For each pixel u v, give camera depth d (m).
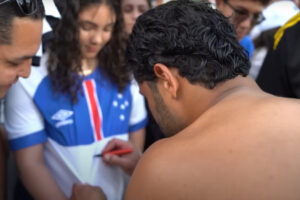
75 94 1.25
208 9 0.89
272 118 0.67
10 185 1.81
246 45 2.08
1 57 0.84
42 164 1.25
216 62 0.81
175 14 0.86
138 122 1.43
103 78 1.33
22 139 1.22
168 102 0.87
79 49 1.28
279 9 2.31
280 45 1.44
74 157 1.27
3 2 0.80
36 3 0.85
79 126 1.26
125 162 1.27
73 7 1.24
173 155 0.69
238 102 0.74
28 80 1.21
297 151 0.62
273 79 1.46
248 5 1.57
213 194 0.61
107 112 1.32
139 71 0.89
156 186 0.67
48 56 1.25
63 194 1.25
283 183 0.59
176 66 0.82
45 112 1.24
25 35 0.84
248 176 0.61
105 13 1.27
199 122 0.74
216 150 0.66
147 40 0.86
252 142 0.64
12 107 1.21
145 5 1.86
